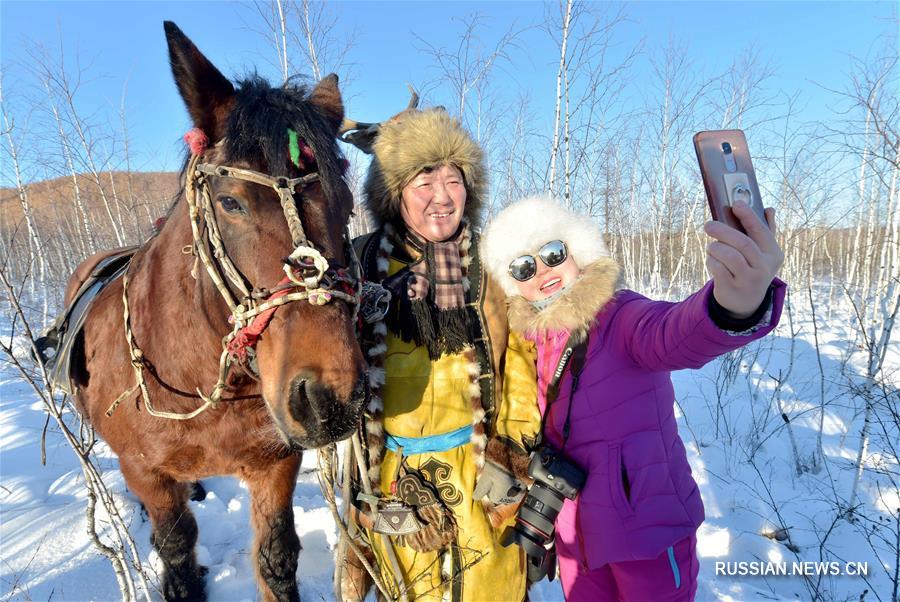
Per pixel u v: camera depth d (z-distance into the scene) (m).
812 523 2.84
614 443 1.50
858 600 2.27
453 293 1.54
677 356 1.20
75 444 1.74
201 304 1.57
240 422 1.74
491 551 1.54
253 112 1.32
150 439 1.80
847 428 4.00
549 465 1.48
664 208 10.02
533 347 1.69
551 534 1.47
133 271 1.95
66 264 9.91
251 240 1.30
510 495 1.50
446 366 1.54
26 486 3.21
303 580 2.43
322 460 1.68
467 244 1.65
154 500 1.98
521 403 1.60
